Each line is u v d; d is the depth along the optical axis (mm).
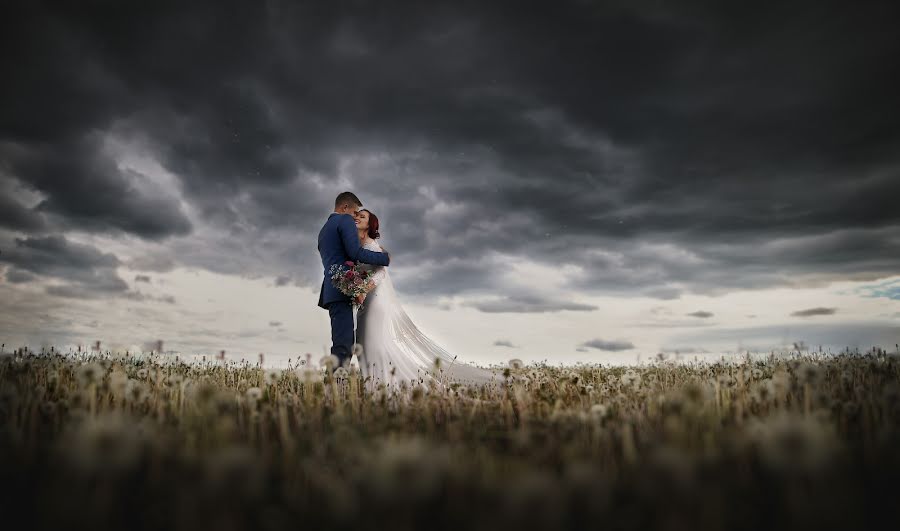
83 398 3107
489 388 5176
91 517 1683
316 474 2051
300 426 3008
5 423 2855
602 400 4148
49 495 1773
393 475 1682
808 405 2932
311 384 3918
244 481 1778
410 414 3430
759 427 2457
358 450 2303
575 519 1791
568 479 1970
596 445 2500
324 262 6414
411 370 6500
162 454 2281
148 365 5414
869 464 2205
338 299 6195
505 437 2859
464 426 3094
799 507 1704
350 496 1810
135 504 1874
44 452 2375
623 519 1763
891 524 1730
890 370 4773
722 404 3412
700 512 1706
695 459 2082
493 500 1782
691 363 6914
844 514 1696
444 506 1836
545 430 2779
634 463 2246
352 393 4055
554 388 4320
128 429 2162
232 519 1679
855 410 2947
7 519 1748
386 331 6527
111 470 1782
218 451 2088
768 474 2102
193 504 1706
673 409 2777
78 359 5590
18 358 5191
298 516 1741
